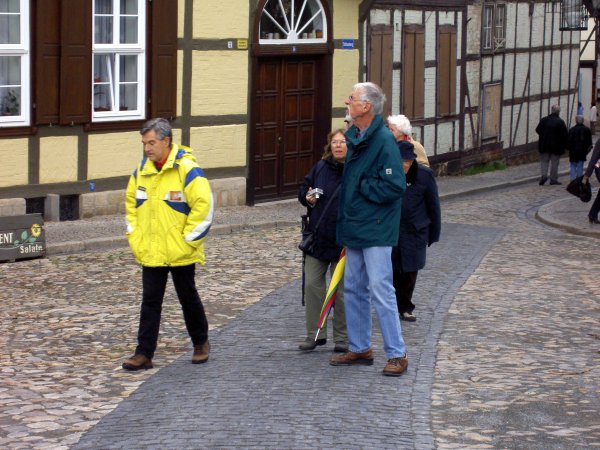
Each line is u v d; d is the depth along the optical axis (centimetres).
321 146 2392
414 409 817
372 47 2580
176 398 847
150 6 1947
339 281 969
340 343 1002
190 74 2047
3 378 923
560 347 1056
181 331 1105
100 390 886
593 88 4975
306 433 747
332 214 985
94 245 1630
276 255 1614
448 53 3031
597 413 820
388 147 885
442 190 2750
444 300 1285
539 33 3731
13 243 1495
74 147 1839
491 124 3403
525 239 1906
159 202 930
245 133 2178
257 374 920
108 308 1213
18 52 1744
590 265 1616
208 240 1766
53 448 731
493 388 889
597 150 2075
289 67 2305
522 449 730
